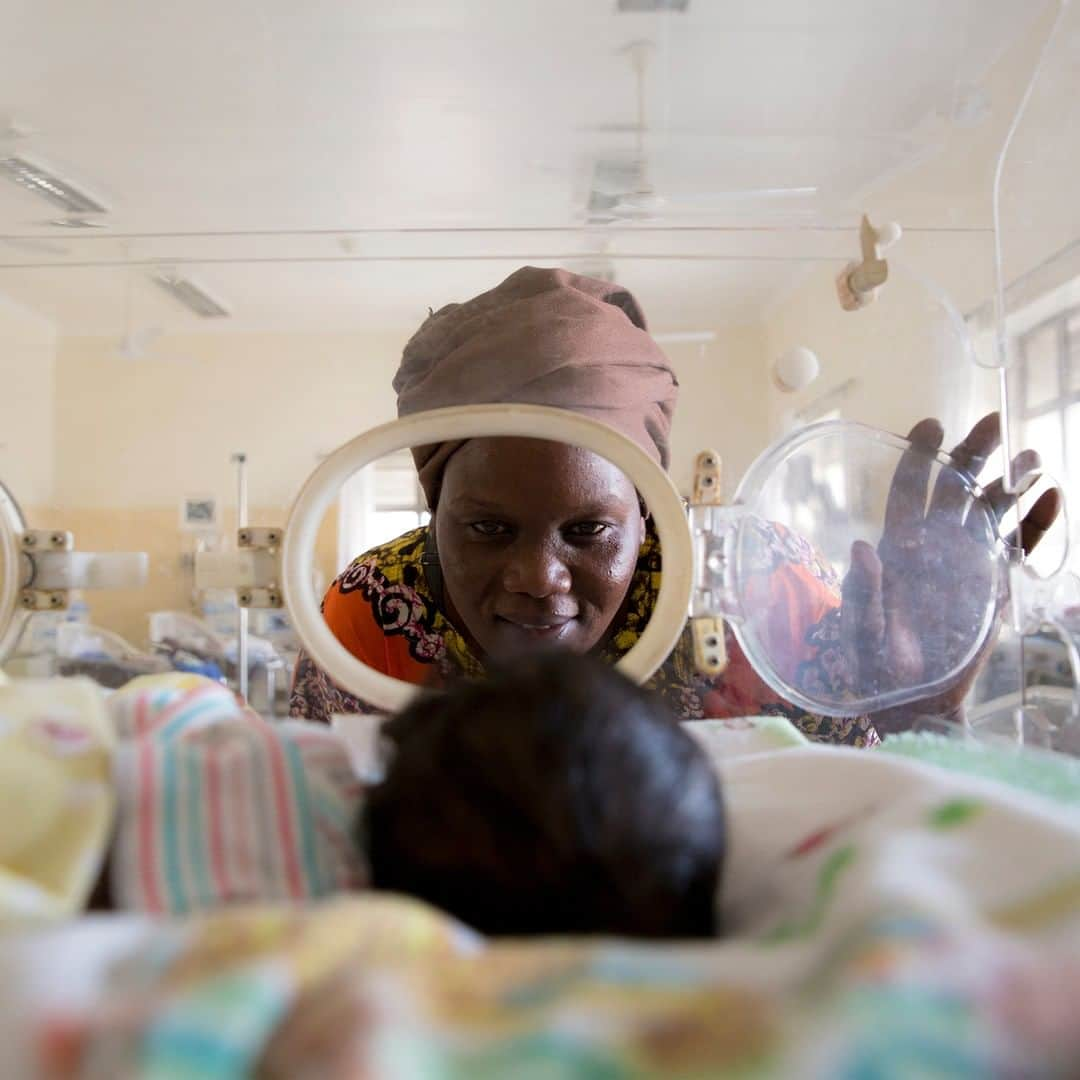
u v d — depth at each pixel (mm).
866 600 812
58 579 819
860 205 1021
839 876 385
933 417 915
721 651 749
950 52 911
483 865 442
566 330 790
